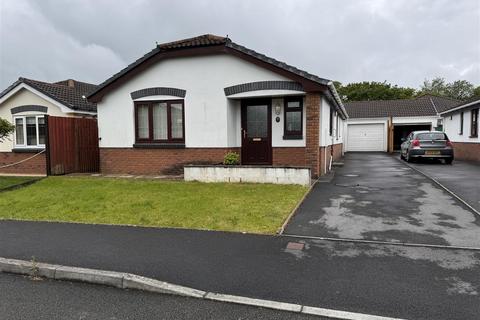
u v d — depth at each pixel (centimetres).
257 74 1187
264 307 381
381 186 1036
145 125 1336
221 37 1378
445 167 1561
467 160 1983
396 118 2964
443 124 2691
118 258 511
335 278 436
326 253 515
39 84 1565
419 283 418
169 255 518
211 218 695
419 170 1444
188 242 571
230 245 554
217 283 432
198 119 1259
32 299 415
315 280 432
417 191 952
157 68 1291
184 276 450
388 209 760
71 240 594
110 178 1213
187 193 922
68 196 932
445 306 368
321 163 1252
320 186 1038
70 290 439
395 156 2405
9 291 438
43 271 480
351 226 642
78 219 725
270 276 446
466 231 604
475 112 1895
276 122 1247
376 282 423
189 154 1277
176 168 1295
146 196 902
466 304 371
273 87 1172
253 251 528
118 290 437
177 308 387
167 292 421
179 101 1277
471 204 794
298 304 383
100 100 1357
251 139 1278
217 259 501
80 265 487
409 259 488
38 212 786
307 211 748
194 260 499
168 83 1282
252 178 1056
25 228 669
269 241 569
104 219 717
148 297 416
